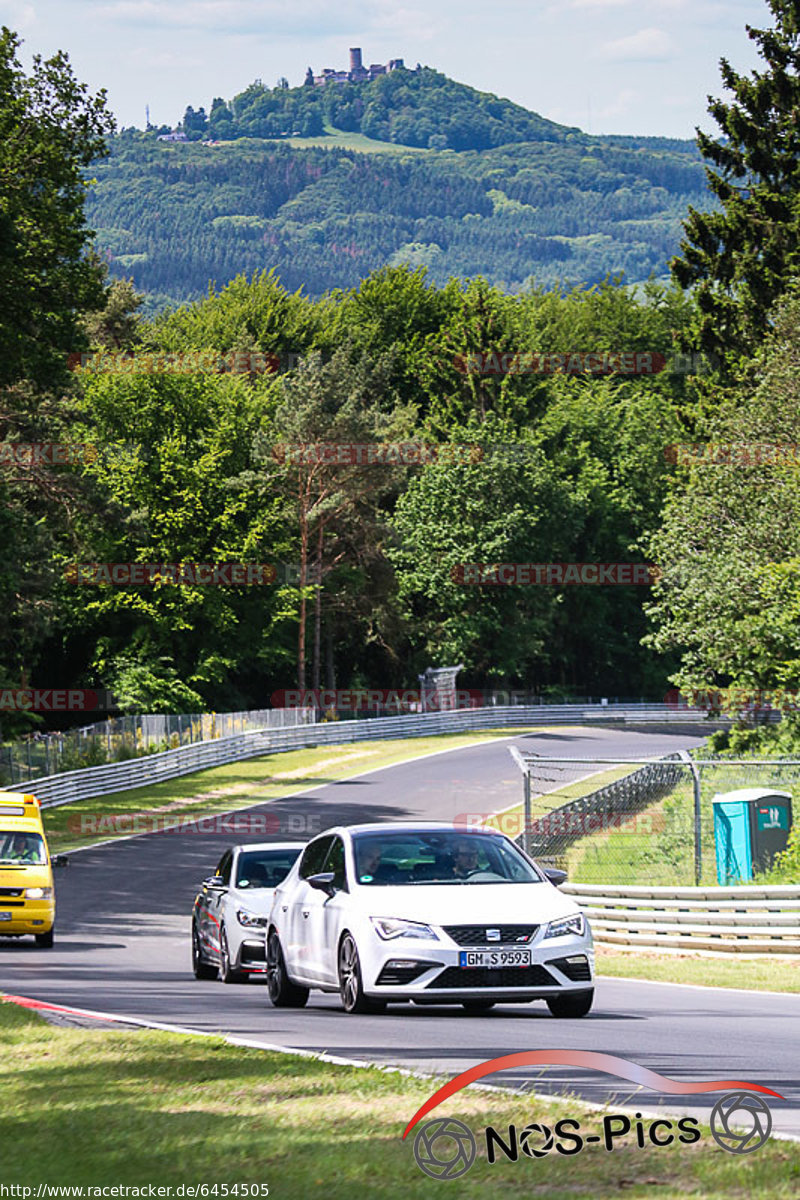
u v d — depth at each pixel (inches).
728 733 4375.0
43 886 2281.0
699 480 4347.9
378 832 1366.9
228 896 1785.2
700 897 2196.1
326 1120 740.0
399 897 1256.2
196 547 7795.3
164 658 7657.5
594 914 2329.0
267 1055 943.7
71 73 4126.5
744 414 4402.1
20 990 1544.0
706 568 4133.9
